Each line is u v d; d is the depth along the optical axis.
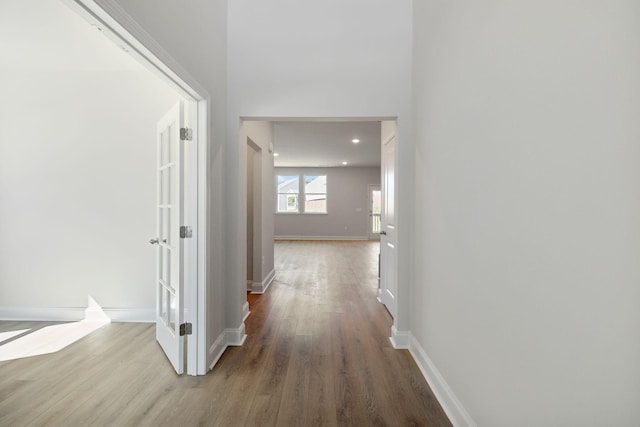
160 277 2.91
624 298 0.84
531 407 1.22
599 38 0.91
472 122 1.69
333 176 12.27
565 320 1.04
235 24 2.96
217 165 2.71
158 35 1.77
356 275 5.95
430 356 2.34
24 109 3.46
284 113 2.95
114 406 2.02
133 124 3.46
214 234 2.64
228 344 2.95
